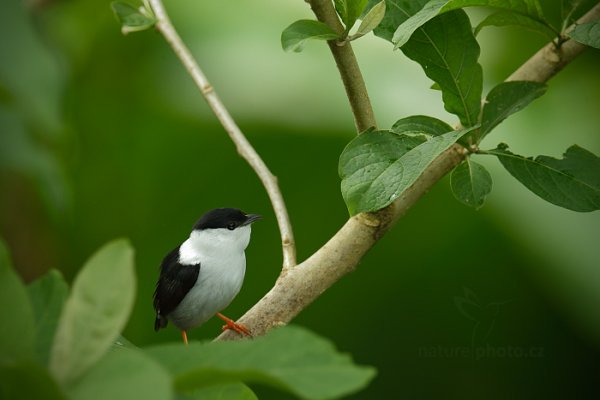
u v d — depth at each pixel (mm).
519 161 4824
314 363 2102
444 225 9844
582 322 9375
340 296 10125
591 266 9219
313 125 9906
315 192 9977
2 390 2035
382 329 10086
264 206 10234
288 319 5184
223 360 2184
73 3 10117
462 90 4820
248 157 6719
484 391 9969
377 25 4645
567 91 9867
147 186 10297
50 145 7266
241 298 10375
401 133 4574
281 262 10250
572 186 4742
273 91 10062
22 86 6980
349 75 4672
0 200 9453
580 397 9820
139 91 10367
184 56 7070
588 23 4816
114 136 10320
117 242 2148
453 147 5301
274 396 10133
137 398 2008
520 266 9633
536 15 5090
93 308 2111
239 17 10516
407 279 10016
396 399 10047
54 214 9742
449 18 4754
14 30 7035
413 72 9977
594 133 9648
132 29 6926
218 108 6930
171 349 2246
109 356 2098
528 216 9469
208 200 10297
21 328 2271
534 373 9852
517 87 4926
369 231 5215
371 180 4430
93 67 10312
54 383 2006
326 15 4398
